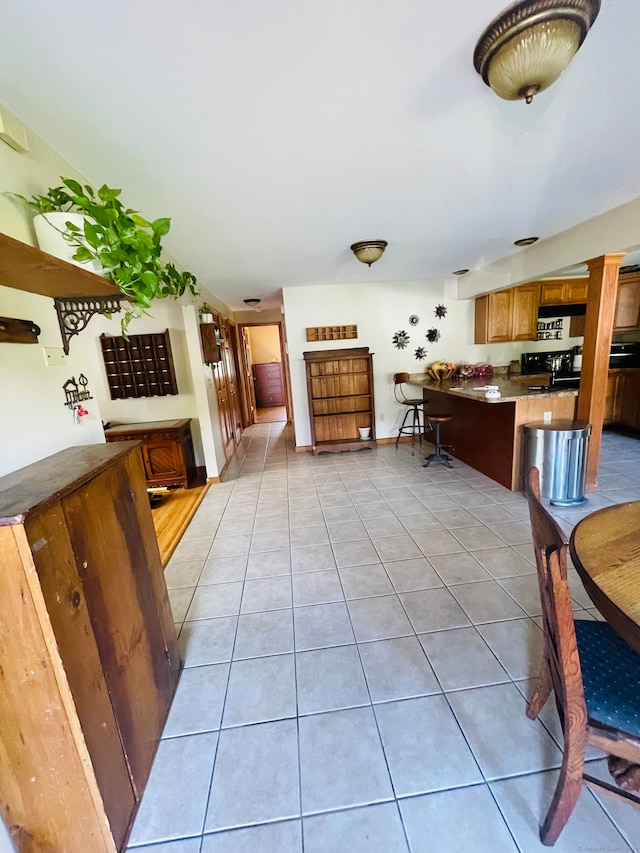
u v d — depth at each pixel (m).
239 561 2.54
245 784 1.20
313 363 4.93
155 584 1.49
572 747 0.93
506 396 3.23
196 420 4.30
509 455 3.40
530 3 0.93
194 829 1.09
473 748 1.27
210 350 4.07
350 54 1.11
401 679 1.54
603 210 2.66
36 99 1.19
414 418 4.91
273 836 1.07
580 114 1.49
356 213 2.42
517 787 1.15
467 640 1.72
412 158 1.79
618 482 3.43
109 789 1.01
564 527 2.71
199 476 4.39
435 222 2.70
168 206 2.11
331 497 3.54
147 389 4.06
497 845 1.02
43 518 0.86
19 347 1.26
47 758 0.91
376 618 1.90
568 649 0.88
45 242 1.21
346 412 5.07
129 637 1.22
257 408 9.79
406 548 2.55
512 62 1.04
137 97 1.24
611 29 1.09
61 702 0.89
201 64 1.12
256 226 2.51
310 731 1.36
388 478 3.94
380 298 4.96
